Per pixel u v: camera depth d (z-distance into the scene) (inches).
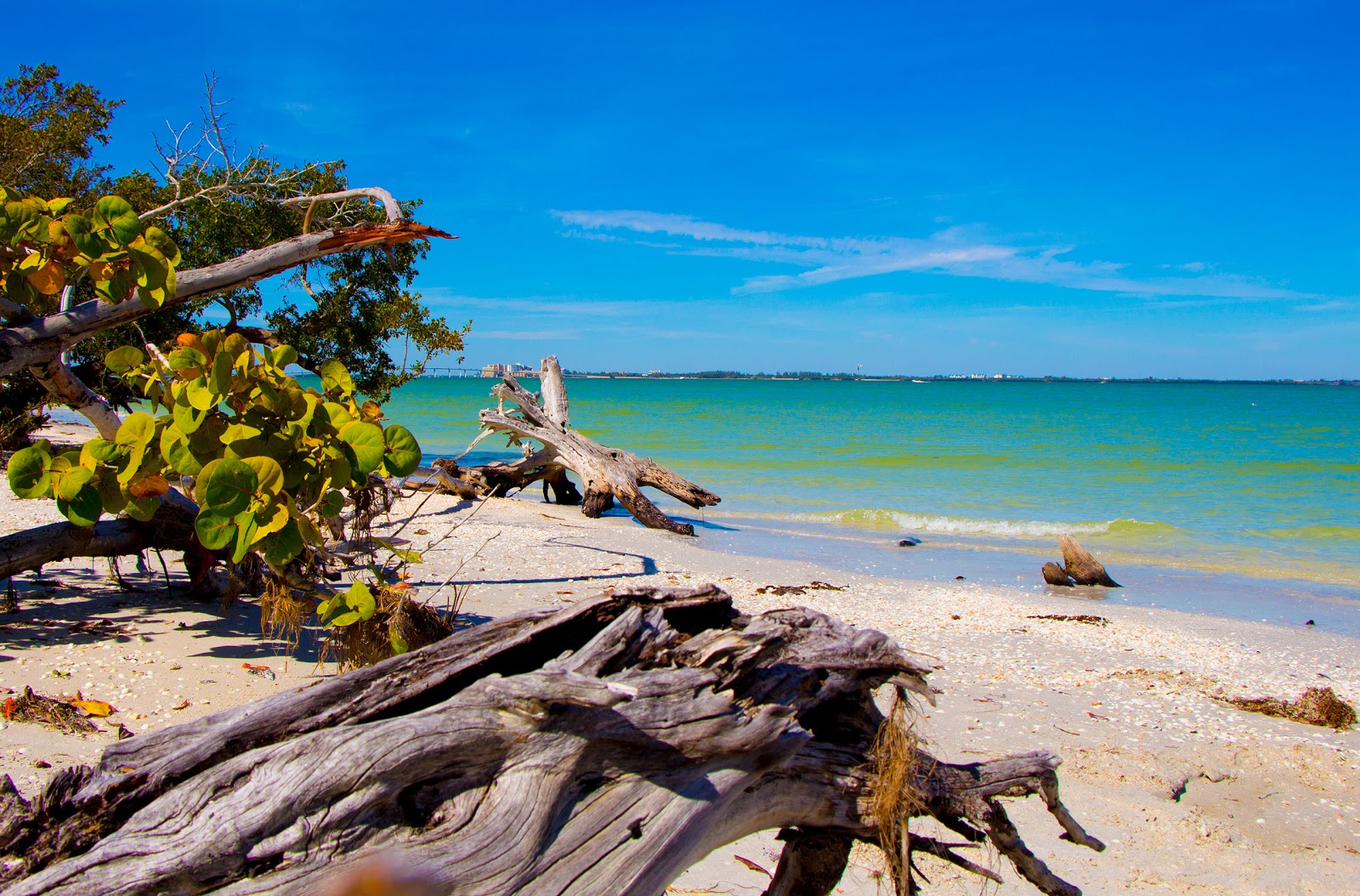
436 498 749.3
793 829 119.3
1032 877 113.6
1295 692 316.2
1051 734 261.9
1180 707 293.1
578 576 458.0
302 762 78.3
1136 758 243.9
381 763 78.2
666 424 2123.5
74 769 82.6
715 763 92.6
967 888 166.9
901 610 433.7
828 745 107.5
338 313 845.2
